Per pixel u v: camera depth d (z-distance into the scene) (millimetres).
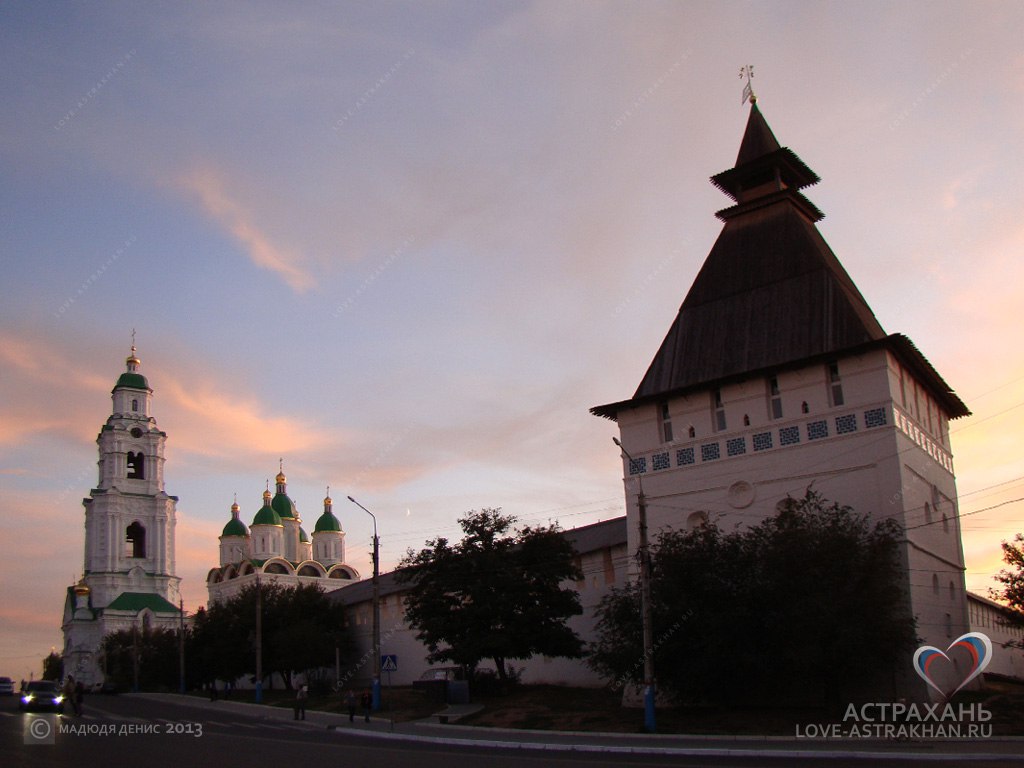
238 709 60812
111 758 28391
